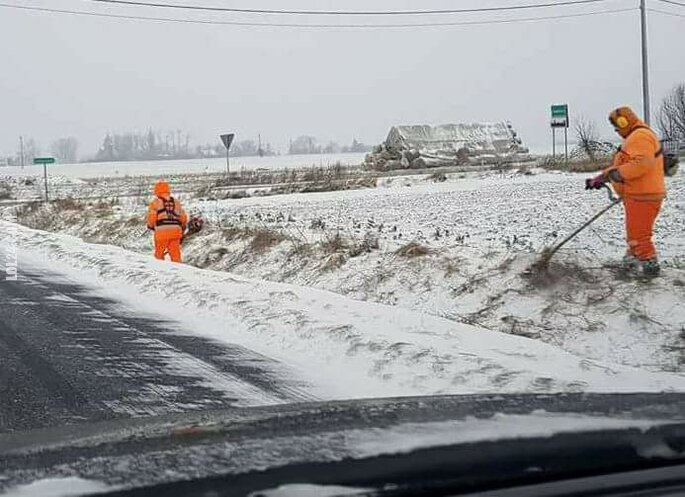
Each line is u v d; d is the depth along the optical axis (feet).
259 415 9.67
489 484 6.94
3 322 31.50
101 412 19.72
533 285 32.94
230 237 57.47
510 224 59.41
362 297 37.93
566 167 136.26
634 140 31.76
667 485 7.07
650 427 8.21
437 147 171.53
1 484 6.64
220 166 265.75
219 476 6.71
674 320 28.14
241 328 29.78
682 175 100.78
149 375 23.29
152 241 65.00
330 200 96.32
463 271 36.94
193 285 37.70
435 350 23.72
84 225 80.59
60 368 24.12
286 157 388.78
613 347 27.09
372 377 22.82
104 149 532.32
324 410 9.66
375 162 171.73
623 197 32.60
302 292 34.55
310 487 6.58
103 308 34.78
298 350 26.30
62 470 6.95
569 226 55.47
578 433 7.99
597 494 6.88
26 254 58.13
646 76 120.47
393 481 6.78
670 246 42.42
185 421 9.53
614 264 34.24
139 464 7.07
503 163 156.97
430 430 8.11
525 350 24.03
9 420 19.06
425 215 70.59
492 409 9.19
